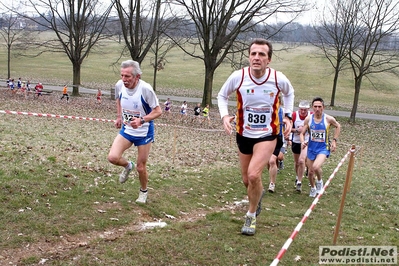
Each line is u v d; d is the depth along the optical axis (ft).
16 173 19.81
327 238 16.22
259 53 13.57
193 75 191.42
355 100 93.81
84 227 14.93
